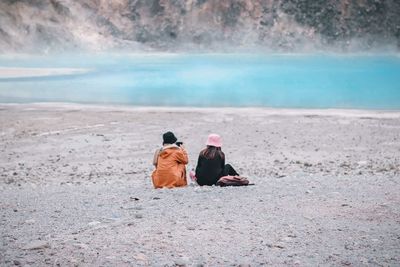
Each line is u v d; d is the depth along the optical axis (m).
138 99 36.97
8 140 22.56
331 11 86.75
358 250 7.08
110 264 6.61
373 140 22.06
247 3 87.00
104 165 17.88
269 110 31.34
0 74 52.00
